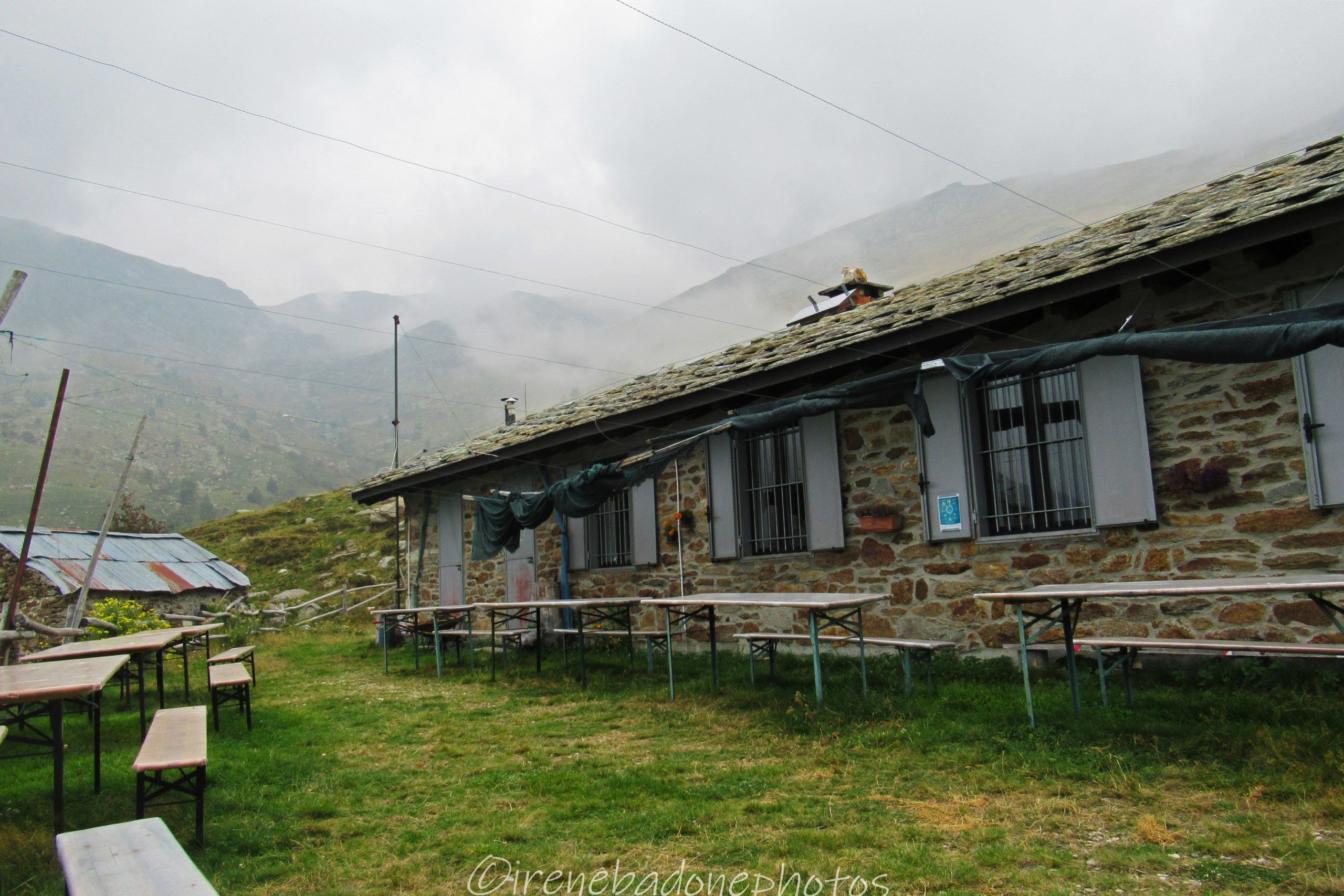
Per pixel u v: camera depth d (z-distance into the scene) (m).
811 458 8.91
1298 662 5.70
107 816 4.53
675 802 4.48
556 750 5.97
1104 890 3.10
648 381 12.41
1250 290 6.12
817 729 5.82
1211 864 3.24
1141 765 4.44
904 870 3.34
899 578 8.14
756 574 9.46
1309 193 5.41
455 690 9.02
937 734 5.36
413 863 3.79
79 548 16.41
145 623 13.30
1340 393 5.63
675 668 9.00
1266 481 5.96
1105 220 8.53
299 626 18.38
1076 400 7.12
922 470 7.95
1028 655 7.13
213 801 4.79
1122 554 6.66
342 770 5.61
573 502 9.86
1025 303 6.65
